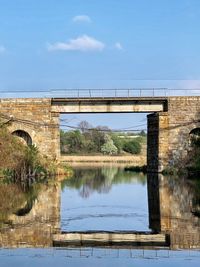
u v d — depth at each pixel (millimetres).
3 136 69000
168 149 73688
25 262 22531
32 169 67625
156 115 74875
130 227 31750
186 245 26094
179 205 41281
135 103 74562
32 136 73125
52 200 45094
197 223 32656
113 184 61312
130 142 155500
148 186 57688
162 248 25516
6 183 60156
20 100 73125
